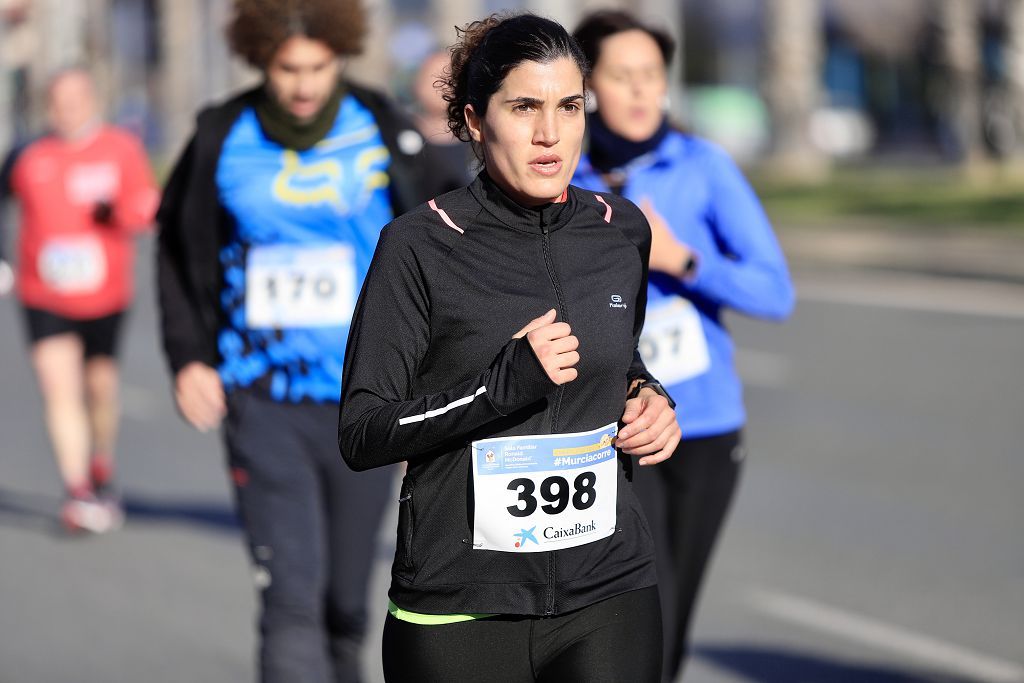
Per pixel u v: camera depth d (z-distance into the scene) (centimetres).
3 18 9619
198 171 1285
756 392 3066
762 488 2258
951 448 2503
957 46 8019
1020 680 1456
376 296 819
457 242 820
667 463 1265
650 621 852
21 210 2197
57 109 2186
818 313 4169
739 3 12812
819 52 10612
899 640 1577
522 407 781
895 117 12294
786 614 1670
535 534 819
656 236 1220
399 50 10838
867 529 2012
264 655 1241
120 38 14462
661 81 1292
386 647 848
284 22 1233
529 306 816
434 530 826
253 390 1274
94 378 2172
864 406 2886
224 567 1908
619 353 831
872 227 5806
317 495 1265
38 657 1563
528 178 805
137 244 6831
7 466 2531
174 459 2552
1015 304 4197
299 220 1274
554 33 803
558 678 835
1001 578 1781
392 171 1288
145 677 1504
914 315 4059
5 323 4453
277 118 1274
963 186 6950
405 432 786
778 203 6794
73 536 2075
